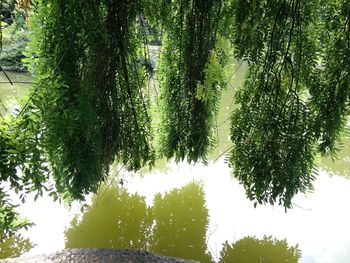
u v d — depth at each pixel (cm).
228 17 439
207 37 465
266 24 404
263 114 421
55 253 481
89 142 420
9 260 464
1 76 1119
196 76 495
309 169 441
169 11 465
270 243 560
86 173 425
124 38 454
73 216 601
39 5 378
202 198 669
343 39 397
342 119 416
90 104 405
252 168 438
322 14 404
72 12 379
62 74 375
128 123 502
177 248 560
